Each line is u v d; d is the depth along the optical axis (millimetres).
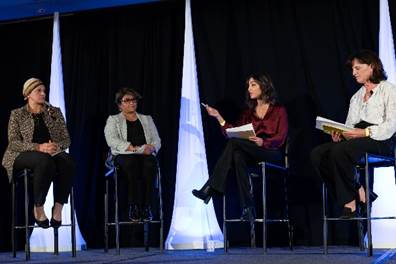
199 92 5137
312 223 4766
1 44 5699
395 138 3881
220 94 5074
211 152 5062
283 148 4543
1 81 5664
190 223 5016
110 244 5273
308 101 4859
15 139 4418
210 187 4141
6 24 5707
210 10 5172
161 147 5188
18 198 5457
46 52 5598
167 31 5285
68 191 4316
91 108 5422
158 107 5234
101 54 5465
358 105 4039
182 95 5164
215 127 5066
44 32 5625
